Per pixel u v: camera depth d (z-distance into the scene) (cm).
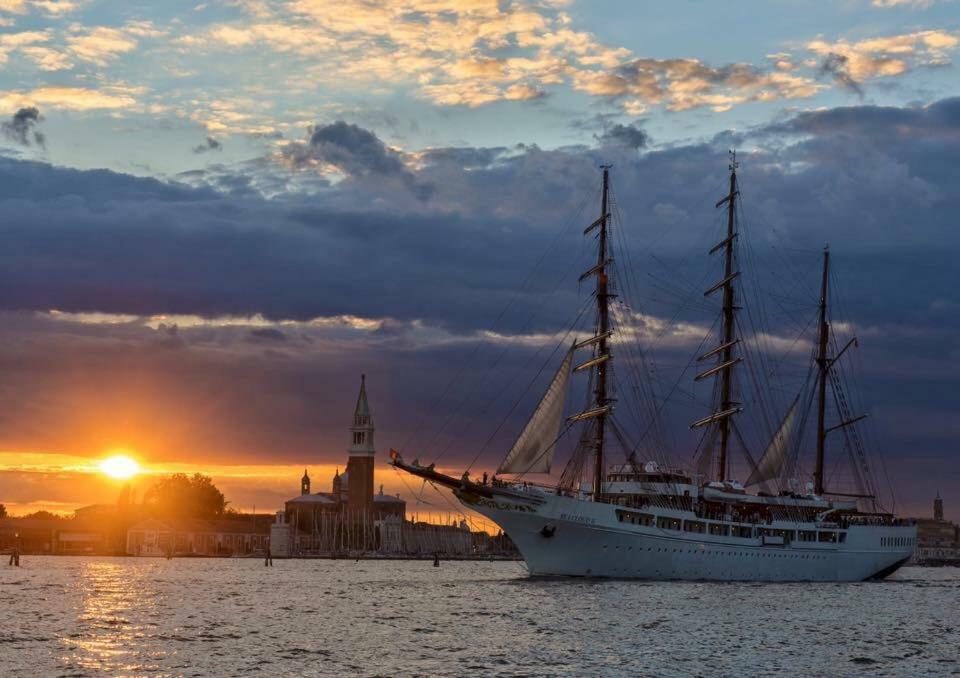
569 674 9700
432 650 10994
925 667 10331
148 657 10494
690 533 19212
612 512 18350
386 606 15762
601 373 19862
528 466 19150
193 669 9856
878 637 12444
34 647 11075
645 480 19462
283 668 9925
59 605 16038
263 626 13075
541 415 19250
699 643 11550
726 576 19788
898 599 17812
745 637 12075
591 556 18575
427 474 18588
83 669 9819
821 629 12988
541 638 11838
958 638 12506
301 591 19662
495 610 14688
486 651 10925
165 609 15475
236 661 10281
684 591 17350
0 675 9500
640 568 18850
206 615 14512
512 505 18362
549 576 18725
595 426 19825
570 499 18225
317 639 11831
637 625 12900
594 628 12644
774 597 16900
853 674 9906
